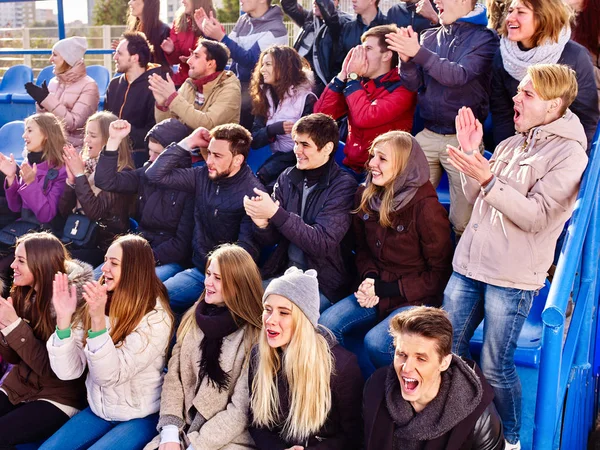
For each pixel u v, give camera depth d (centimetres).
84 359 386
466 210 436
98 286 354
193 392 373
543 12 393
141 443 370
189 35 637
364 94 462
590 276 371
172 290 449
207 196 458
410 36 429
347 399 336
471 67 432
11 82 808
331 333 348
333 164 418
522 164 348
